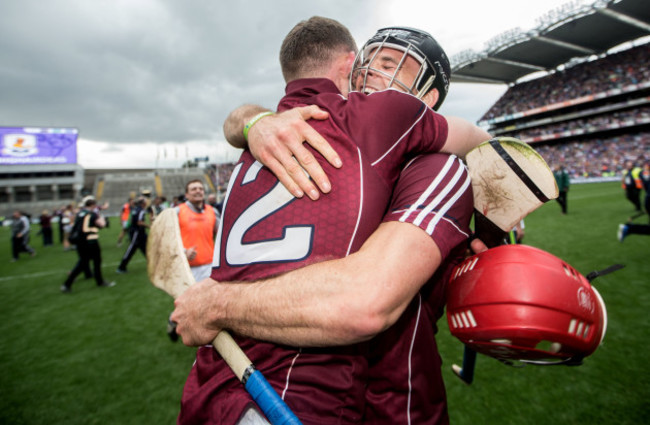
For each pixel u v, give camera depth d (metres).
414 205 0.69
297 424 0.61
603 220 9.27
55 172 44.44
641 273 4.53
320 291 0.60
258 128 0.79
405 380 0.76
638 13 25.67
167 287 1.18
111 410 2.56
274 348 0.72
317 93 0.90
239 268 0.74
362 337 0.58
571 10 26.06
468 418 2.19
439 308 0.89
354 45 1.04
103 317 4.73
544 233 8.06
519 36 29.00
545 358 0.72
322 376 0.68
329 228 0.67
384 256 0.60
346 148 0.70
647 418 2.05
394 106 0.74
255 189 0.78
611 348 2.84
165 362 3.30
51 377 3.09
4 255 12.04
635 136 30.88
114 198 42.62
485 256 0.76
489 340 0.70
